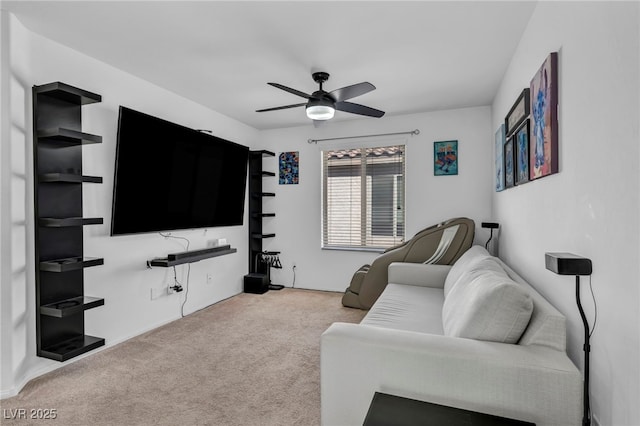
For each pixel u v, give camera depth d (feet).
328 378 5.09
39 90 7.77
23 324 7.59
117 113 10.08
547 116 5.77
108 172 9.81
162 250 11.71
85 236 9.15
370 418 4.08
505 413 4.32
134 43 8.58
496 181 11.96
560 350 4.56
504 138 10.14
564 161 5.28
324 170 16.70
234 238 15.67
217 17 7.39
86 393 7.22
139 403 6.84
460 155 14.11
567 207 5.17
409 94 12.35
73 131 7.90
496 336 4.93
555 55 5.56
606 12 3.94
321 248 16.47
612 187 3.83
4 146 7.17
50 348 8.02
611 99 3.84
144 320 10.96
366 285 13.29
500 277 5.70
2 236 7.13
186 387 7.45
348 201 16.26
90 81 9.30
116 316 10.03
